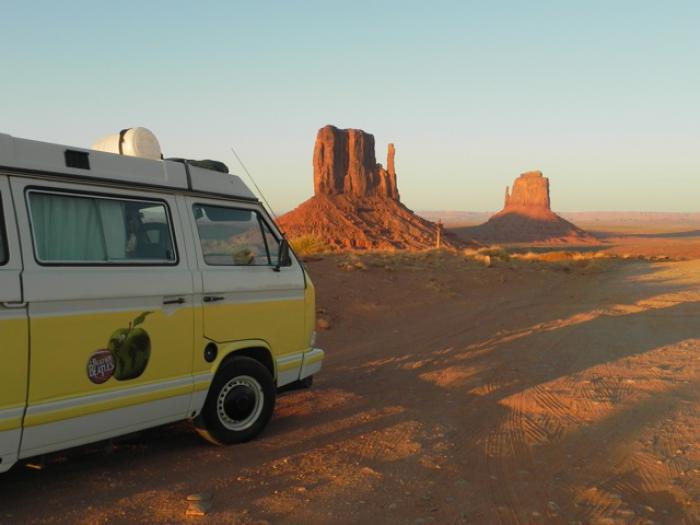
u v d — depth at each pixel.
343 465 5.44
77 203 4.72
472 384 8.72
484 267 27.36
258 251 6.21
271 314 6.20
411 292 18.42
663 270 34.06
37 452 4.39
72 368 4.54
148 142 5.68
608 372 9.41
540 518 4.48
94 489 4.81
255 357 6.26
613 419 6.95
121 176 5.04
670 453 5.84
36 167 4.47
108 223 4.91
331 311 14.46
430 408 7.43
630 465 5.54
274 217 6.47
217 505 4.56
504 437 6.33
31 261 4.35
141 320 4.99
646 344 11.83
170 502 4.60
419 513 4.54
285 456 5.65
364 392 8.19
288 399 7.70
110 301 4.78
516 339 12.42
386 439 6.20
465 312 16.28
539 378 9.04
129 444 5.90
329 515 4.45
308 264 20.50
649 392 8.16
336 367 9.82
